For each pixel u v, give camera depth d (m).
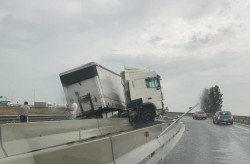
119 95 28.34
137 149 11.96
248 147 17.55
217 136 24.41
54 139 15.28
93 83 24.20
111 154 9.09
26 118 24.97
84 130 19.11
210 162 12.53
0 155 9.75
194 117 67.19
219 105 120.81
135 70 30.03
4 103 78.25
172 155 14.31
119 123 26.03
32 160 5.78
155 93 30.06
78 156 7.13
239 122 53.72
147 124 29.66
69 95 24.47
